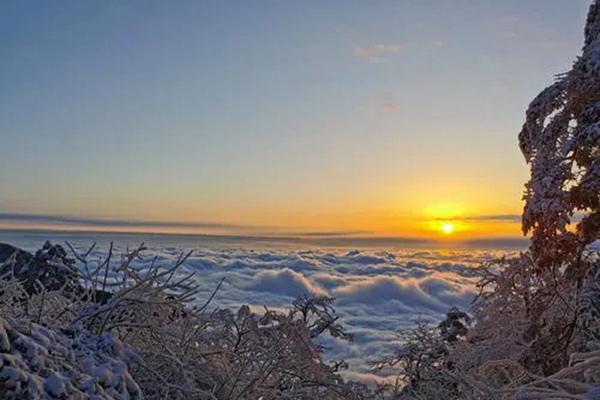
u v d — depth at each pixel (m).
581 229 6.80
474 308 9.92
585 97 6.74
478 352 8.61
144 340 4.43
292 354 5.27
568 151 6.58
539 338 8.11
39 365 3.08
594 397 4.15
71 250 4.47
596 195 6.32
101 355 3.56
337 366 6.89
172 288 4.45
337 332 6.79
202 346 4.91
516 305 9.28
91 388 3.16
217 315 5.08
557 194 6.52
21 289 4.34
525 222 6.83
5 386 2.87
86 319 4.09
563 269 8.33
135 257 4.45
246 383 4.67
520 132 7.64
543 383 5.52
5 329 3.14
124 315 4.32
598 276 7.14
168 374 4.27
